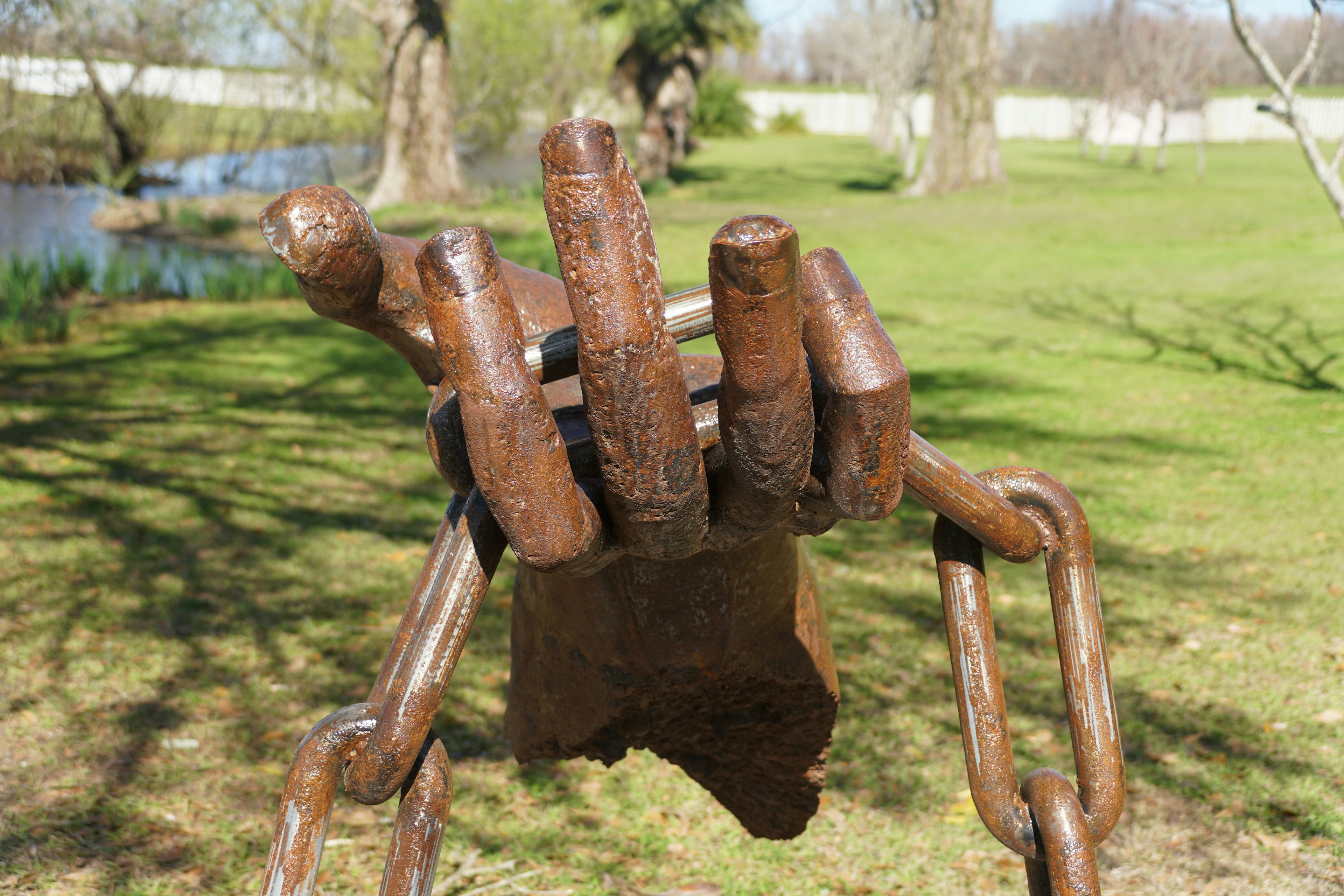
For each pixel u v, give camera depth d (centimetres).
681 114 3394
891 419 108
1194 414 926
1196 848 380
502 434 104
